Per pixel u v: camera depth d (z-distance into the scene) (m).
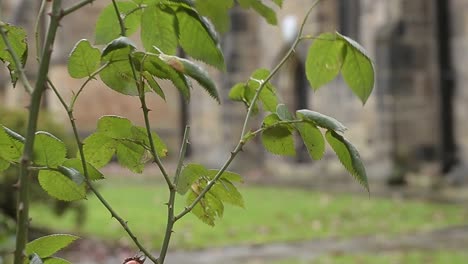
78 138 2.21
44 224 14.97
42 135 2.25
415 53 23.97
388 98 23.80
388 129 23.75
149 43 2.44
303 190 23.36
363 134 24.62
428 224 15.60
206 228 15.52
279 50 28.89
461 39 23.38
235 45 30.08
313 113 2.33
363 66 2.44
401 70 23.86
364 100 2.46
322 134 2.39
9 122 10.72
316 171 26.20
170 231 2.28
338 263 11.59
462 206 18.53
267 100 2.65
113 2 2.28
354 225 15.69
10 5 37.16
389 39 23.80
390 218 16.59
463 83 23.33
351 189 23.06
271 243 13.76
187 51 2.36
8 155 2.27
